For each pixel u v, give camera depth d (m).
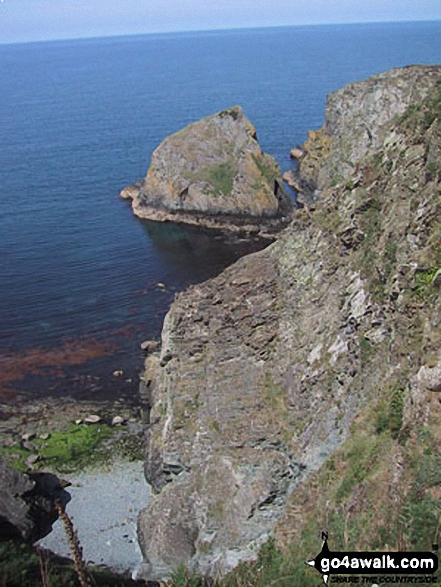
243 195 109.25
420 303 33.56
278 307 48.97
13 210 115.12
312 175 120.69
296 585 26.20
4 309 77.44
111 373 64.56
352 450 32.69
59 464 51.62
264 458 40.12
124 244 100.56
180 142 113.12
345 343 40.38
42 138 180.38
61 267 90.25
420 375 29.28
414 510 25.23
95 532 44.34
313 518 31.69
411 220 37.62
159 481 47.28
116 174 139.38
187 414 46.47
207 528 39.03
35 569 31.80
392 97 87.44
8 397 60.81
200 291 53.75
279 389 44.25
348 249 44.47
